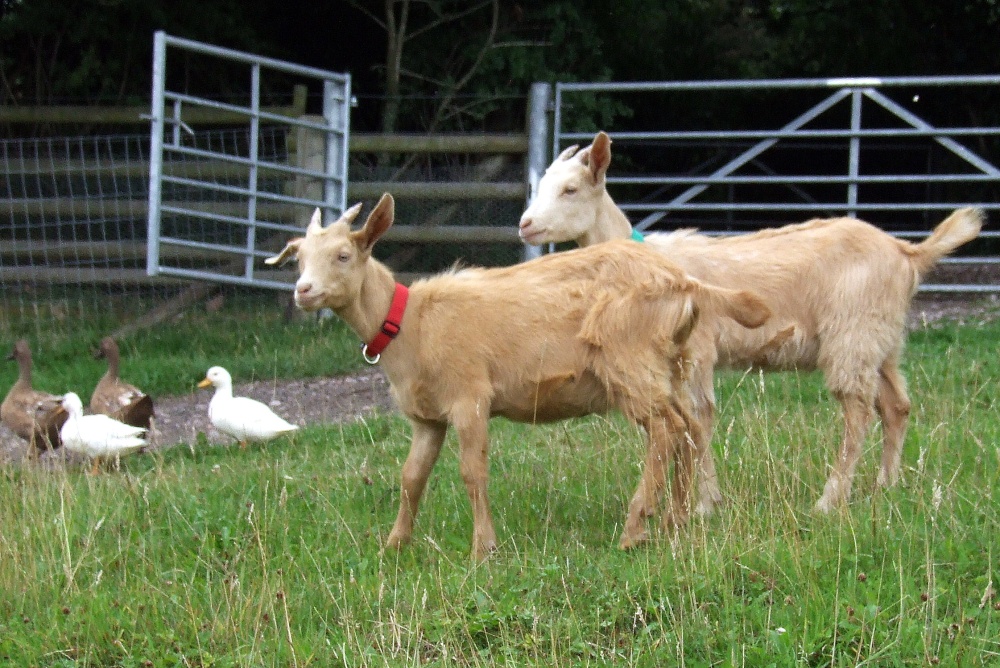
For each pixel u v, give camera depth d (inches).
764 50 650.8
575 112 582.9
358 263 210.7
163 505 246.4
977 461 226.8
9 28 591.8
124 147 589.9
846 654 167.6
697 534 209.2
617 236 286.0
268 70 645.3
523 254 492.7
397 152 520.1
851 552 196.7
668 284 212.2
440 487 257.4
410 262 506.6
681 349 218.2
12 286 504.7
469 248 503.5
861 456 253.1
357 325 214.2
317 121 485.7
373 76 643.5
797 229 252.7
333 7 628.4
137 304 495.5
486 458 213.0
